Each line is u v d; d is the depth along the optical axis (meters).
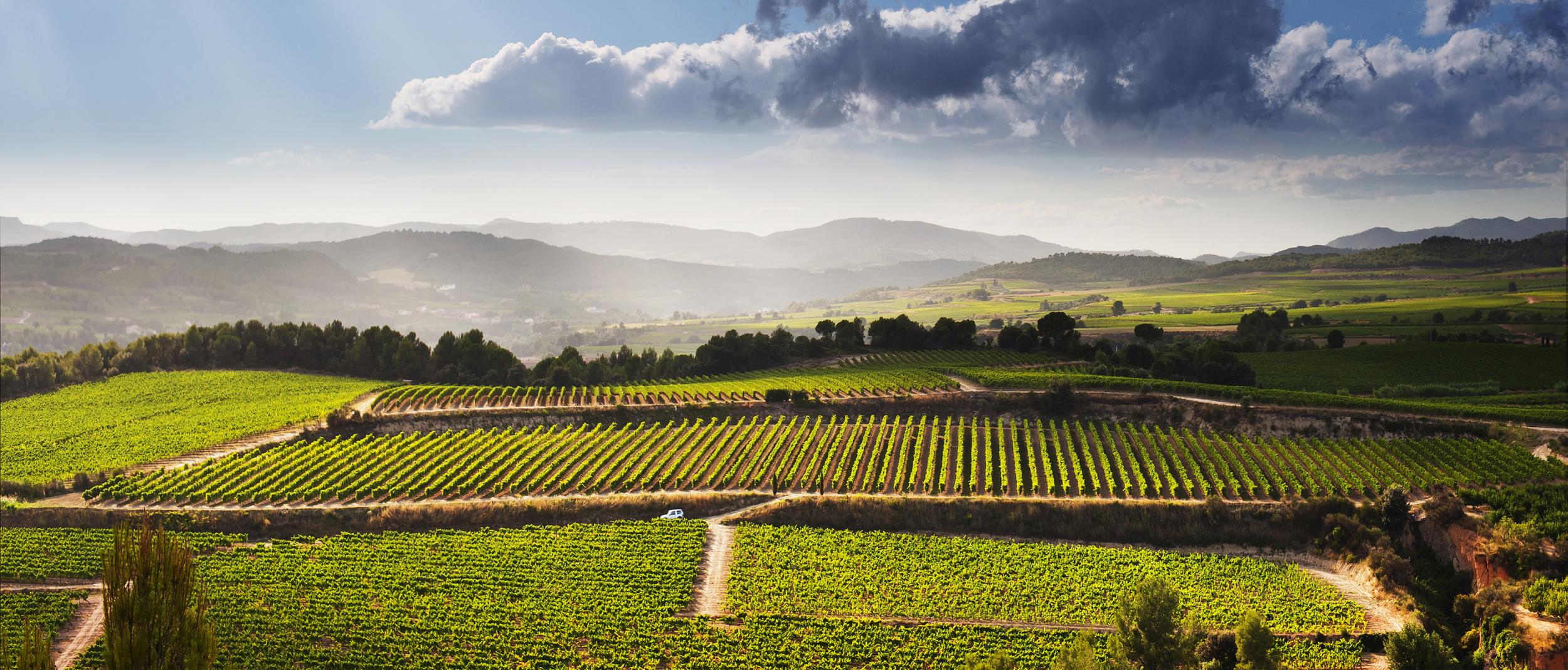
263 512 104.56
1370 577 92.38
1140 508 105.31
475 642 80.69
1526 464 111.12
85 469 120.62
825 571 94.56
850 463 120.50
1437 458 114.56
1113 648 71.06
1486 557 88.38
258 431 133.88
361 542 100.12
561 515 107.44
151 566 24.84
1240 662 70.62
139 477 113.88
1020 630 83.81
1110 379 148.50
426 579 91.62
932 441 127.12
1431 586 89.69
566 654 79.38
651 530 103.06
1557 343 185.75
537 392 156.88
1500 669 74.44
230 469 116.69
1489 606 80.00
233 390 168.88
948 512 106.94
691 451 127.56
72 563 91.81
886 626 84.25
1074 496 108.56
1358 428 125.81
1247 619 69.06
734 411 145.12
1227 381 164.75
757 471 118.44
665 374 199.75
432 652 79.69
